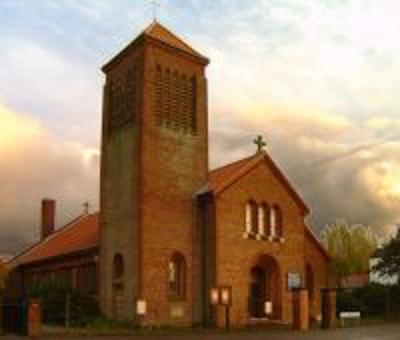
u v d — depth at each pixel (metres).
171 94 46.31
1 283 53.25
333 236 83.69
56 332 37.00
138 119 44.78
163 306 42.84
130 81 46.62
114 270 45.53
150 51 45.59
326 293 43.22
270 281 46.88
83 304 44.66
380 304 52.44
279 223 47.78
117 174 46.62
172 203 44.72
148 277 42.59
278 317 46.22
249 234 45.72
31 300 36.72
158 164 44.59
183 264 44.44
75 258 52.84
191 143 46.59
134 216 43.91
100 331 38.28
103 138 48.81
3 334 35.94
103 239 47.44
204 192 45.28
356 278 80.19
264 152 47.66
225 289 43.19
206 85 48.22
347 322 45.06
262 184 47.22
